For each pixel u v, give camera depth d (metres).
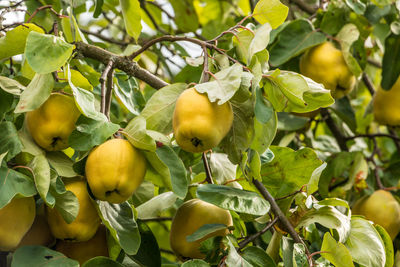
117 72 1.63
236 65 1.29
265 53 1.35
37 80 1.29
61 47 1.28
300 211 1.40
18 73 1.63
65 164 1.31
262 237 1.64
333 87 1.75
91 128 1.27
